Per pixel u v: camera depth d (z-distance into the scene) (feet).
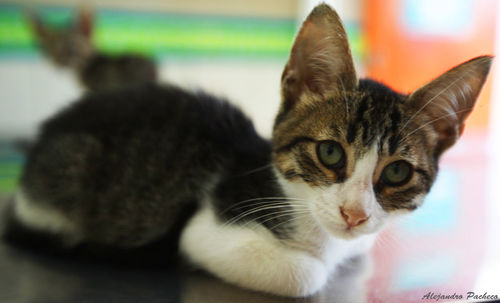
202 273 1.28
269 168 1.30
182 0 3.18
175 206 1.33
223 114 1.45
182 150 1.35
